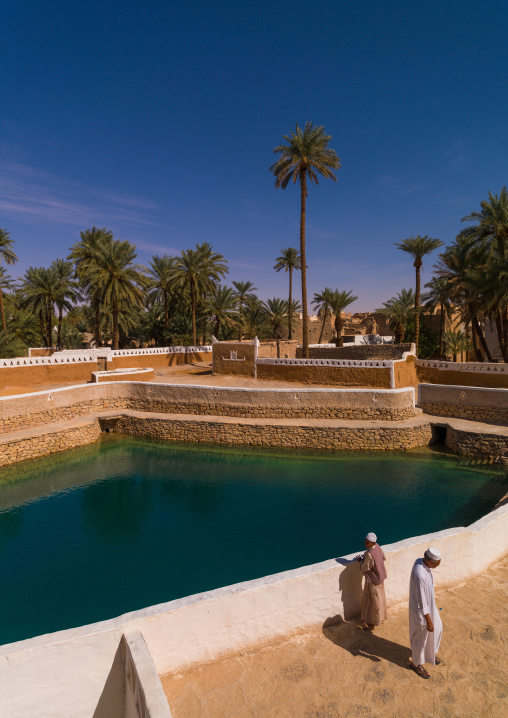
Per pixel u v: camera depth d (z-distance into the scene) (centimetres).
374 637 500
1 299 3956
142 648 389
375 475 1855
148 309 5028
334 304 4494
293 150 2892
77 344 5338
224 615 460
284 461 2077
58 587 1073
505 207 2622
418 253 3631
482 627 518
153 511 1534
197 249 3944
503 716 396
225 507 1557
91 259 3559
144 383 2656
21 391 2530
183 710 399
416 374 2727
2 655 366
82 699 398
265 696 416
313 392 2397
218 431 2375
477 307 2891
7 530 1398
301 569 519
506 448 1962
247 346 3012
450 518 1432
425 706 407
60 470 1967
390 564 551
